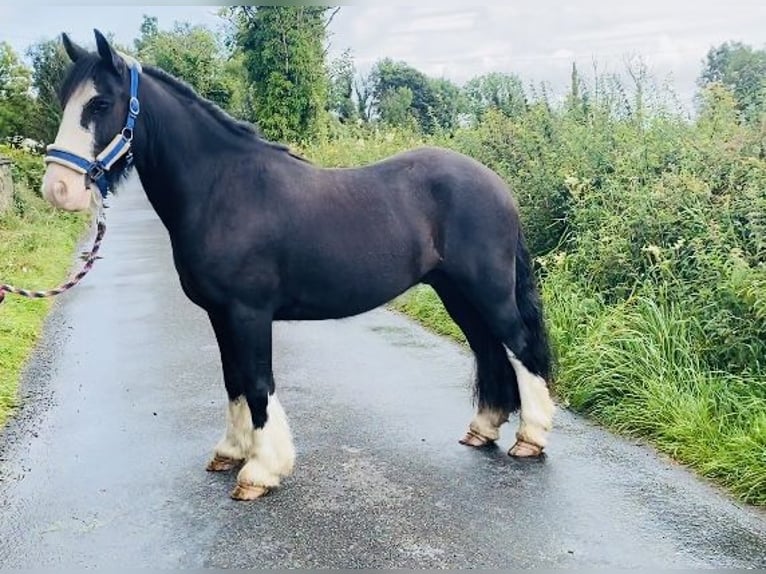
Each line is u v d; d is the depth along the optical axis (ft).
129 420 15.15
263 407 11.62
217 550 10.00
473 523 10.56
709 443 12.48
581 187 20.66
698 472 12.00
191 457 13.23
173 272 33.99
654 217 18.16
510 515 10.77
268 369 11.70
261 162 11.60
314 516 10.91
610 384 15.01
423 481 12.00
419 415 15.12
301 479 12.18
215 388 17.26
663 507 10.84
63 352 20.66
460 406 15.65
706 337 14.94
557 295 19.43
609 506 10.94
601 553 9.64
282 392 16.80
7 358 19.45
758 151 17.54
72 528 10.68
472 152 27.45
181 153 11.23
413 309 25.07
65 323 24.23
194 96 11.53
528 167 23.66
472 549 9.85
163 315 25.27
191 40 104.78
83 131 10.44
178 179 11.21
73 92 10.52
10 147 71.00
